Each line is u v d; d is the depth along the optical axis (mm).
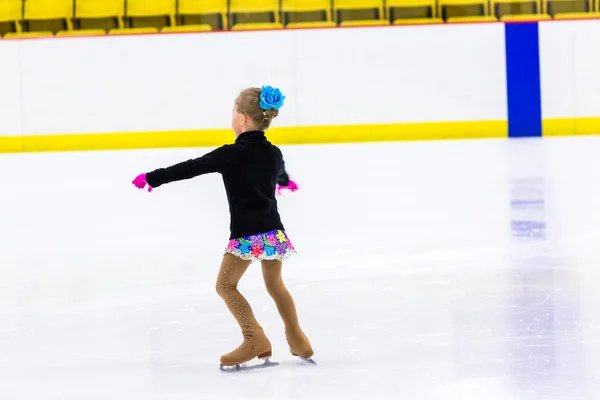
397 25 34125
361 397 7098
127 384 7645
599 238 14508
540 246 13992
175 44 34125
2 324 9906
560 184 21234
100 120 34250
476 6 35844
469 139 34250
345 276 12109
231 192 7926
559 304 10180
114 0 36594
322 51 34219
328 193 21188
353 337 9039
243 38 34156
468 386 7305
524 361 7980
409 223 16703
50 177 26188
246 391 7355
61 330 9594
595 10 35812
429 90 34344
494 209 18000
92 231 16953
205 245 15031
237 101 8148
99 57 34094
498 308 10070
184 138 34312
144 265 13375
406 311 10078
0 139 34219
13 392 7473
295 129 34438
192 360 8375
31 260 14102
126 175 25969
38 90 34156
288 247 7996
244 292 11211
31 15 36531
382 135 34438
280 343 8938
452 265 12695
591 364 7824
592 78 34219
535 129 34469
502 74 34312
